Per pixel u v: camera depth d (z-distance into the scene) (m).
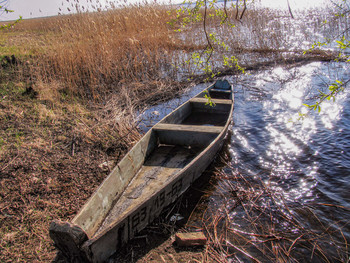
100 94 9.13
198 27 16.12
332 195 4.71
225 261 3.52
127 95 8.80
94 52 10.91
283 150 6.09
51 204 4.41
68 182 4.97
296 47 13.22
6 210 4.24
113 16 14.45
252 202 4.61
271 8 22.58
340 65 10.85
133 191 4.63
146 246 3.73
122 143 6.27
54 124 6.88
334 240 3.86
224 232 4.03
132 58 11.59
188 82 10.28
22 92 8.26
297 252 3.69
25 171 5.14
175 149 5.94
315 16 18.58
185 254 3.63
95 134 6.55
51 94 8.35
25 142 6.03
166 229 4.03
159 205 3.97
